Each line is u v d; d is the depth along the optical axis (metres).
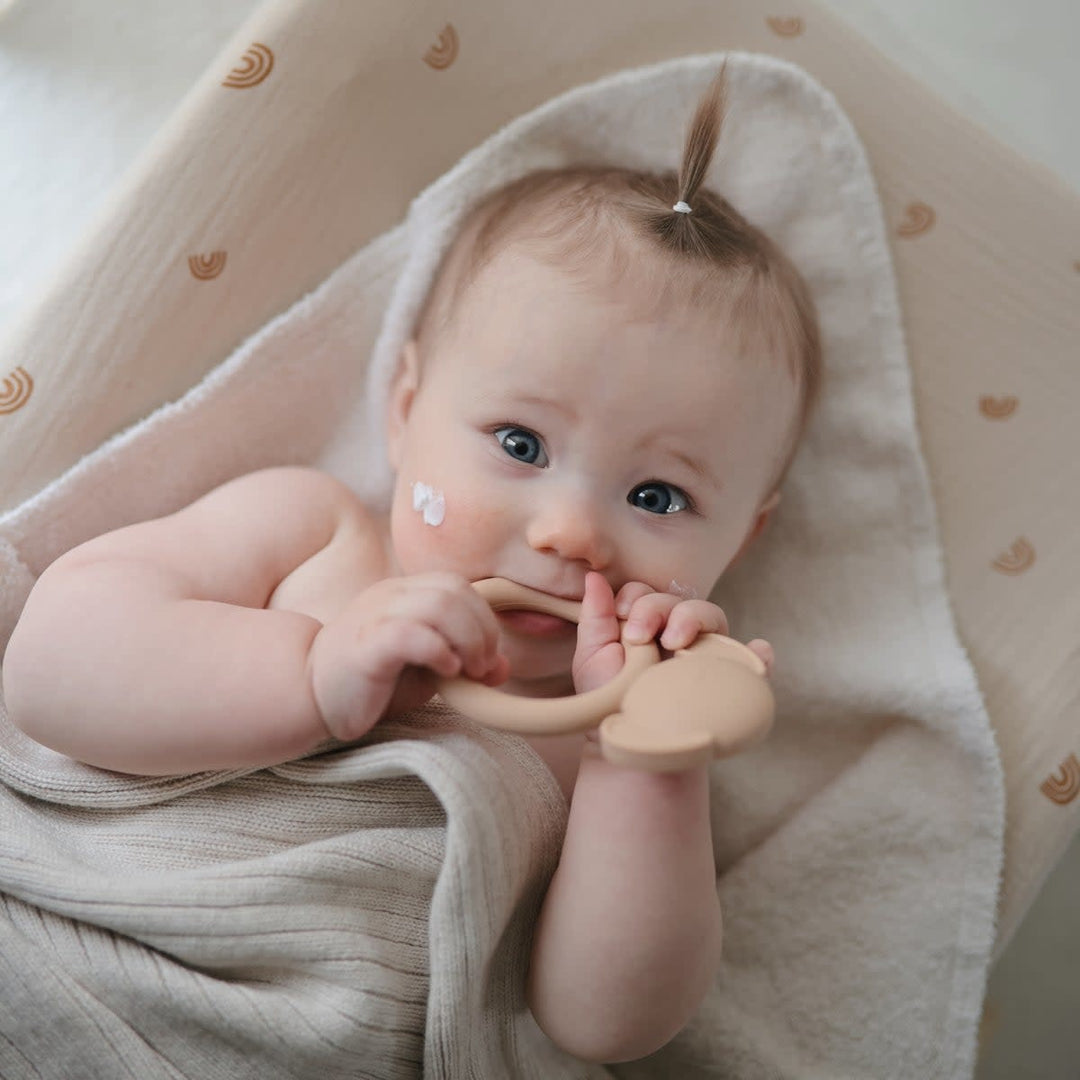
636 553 0.89
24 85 1.30
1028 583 1.12
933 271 1.15
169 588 0.83
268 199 1.05
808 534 1.15
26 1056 0.69
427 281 1.08
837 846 1.07
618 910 0.75
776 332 0.95
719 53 1.13
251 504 0.96
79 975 0.71
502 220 1.00
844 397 1.13
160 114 1.31
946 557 1.13
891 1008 1.02
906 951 1.03
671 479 0.89
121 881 0.72
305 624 0.78
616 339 0.88
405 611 0.71
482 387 0.90
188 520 0.94
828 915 1.06
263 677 0.74
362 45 1.07
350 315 1.09
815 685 1.11
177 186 1.02
